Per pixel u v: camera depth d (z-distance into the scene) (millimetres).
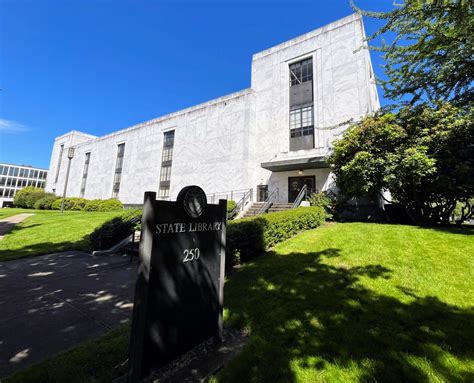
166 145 23641
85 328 3043
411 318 2932
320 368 2199
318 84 15945
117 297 4113
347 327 2818
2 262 6402
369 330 2736
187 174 20906
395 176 8742
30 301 3908
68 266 6098
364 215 12586
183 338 2408
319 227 9656
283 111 17234
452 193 8656
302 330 2816
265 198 16953
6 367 2266
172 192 21734
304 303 3445
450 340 2506
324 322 2947
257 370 2205
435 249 5398
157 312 2172
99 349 2514
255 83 19109
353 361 2266
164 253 2295
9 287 4562
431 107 8867
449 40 5676
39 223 12883
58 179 38156
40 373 2133
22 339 2770
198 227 2736
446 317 2926
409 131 9148
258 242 5973
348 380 2053
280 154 16094
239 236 5391
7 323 3158
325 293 3699
